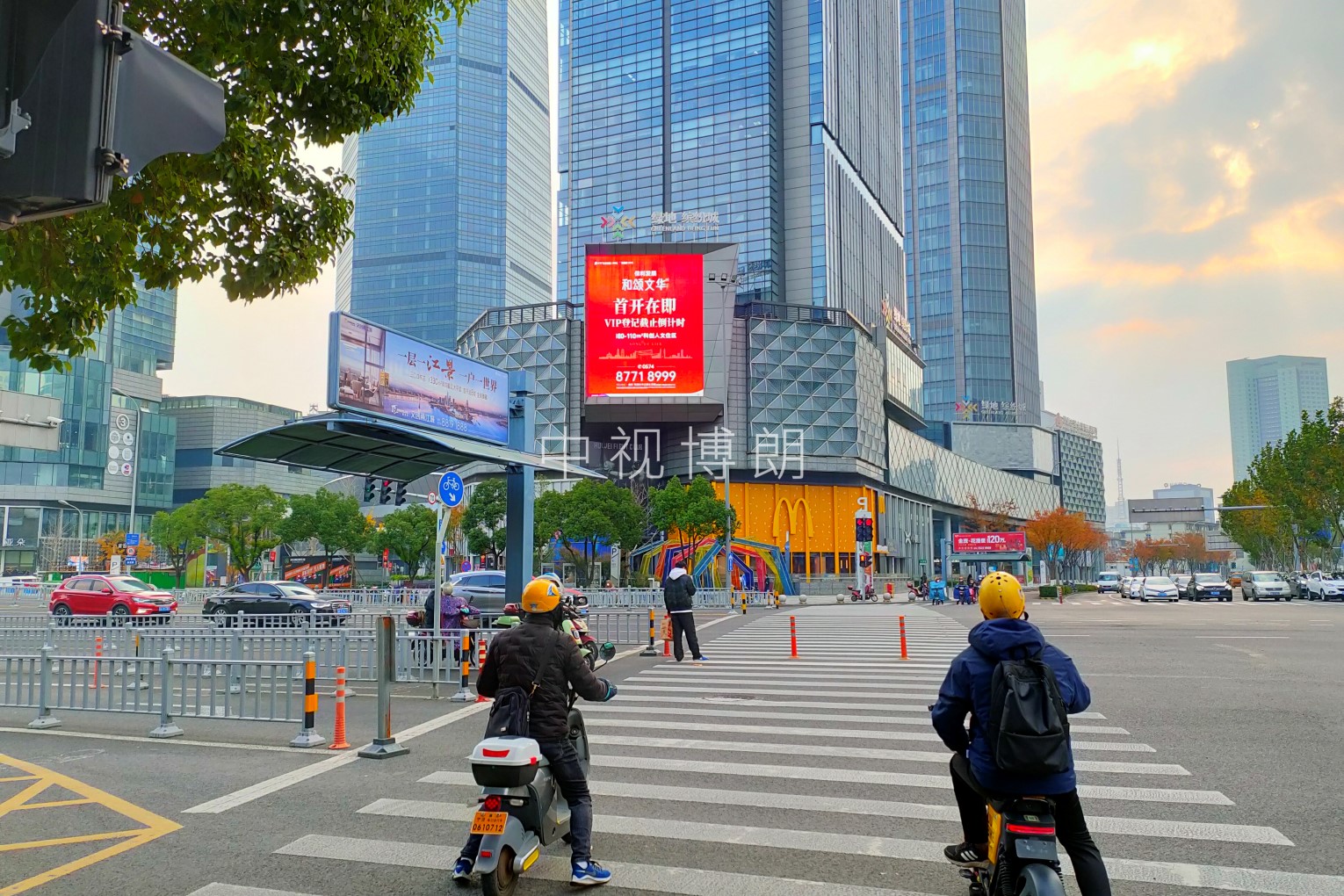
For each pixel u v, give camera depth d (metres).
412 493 14.88
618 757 8.23
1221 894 4.79
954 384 136.00
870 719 10.07
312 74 7.21
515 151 167.38
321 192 7.75
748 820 6.23
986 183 140.75
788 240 86.56
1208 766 7.71
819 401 71.62
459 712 11.21
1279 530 69.50
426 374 18.16
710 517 50.78
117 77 2.12
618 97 93.69
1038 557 105.75
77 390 94.25
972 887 4.54
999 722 3.72
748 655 17.22
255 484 121.69
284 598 29.08
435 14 8.17
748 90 87.56
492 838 4.60
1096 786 7.04
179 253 7.22
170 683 9.71
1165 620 27.92
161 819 6.41
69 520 94.06
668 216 71.50
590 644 7.77
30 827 6.25
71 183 2.04
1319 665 14.92
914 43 147.88
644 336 64.88
